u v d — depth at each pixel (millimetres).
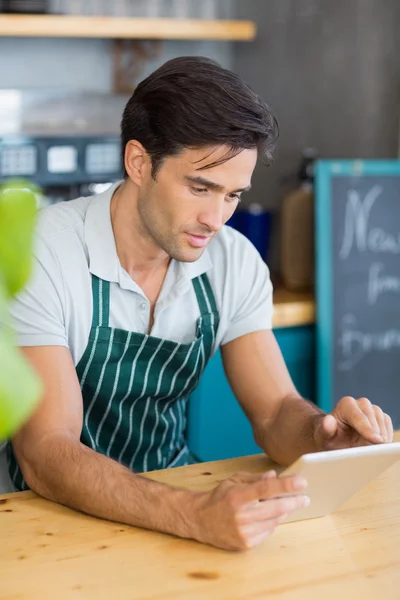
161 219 1654
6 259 548
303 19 3438
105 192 1823
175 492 1389
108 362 1808
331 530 1397
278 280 3342
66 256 1729
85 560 1285
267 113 1593
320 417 1688
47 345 1659
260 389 1865
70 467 1472
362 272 3051
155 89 1599
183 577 1245
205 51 3600
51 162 3217
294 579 1249
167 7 3482
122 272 1772
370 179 3039
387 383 3135
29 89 3434
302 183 3168
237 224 3238
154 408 1924
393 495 1529
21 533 1367
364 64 3393
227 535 1303
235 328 1925
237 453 3000
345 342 3047
